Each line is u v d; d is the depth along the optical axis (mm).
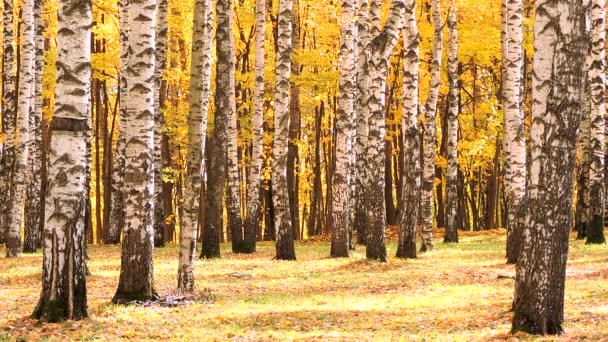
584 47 9359
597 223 24891
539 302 9688
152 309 12305
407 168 21547
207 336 10094
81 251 10906
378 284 16344
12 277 16984
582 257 20719
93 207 49875
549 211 9586
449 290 14992
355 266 19406
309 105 39812
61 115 10570
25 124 21828
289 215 22156
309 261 21359
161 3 26125
